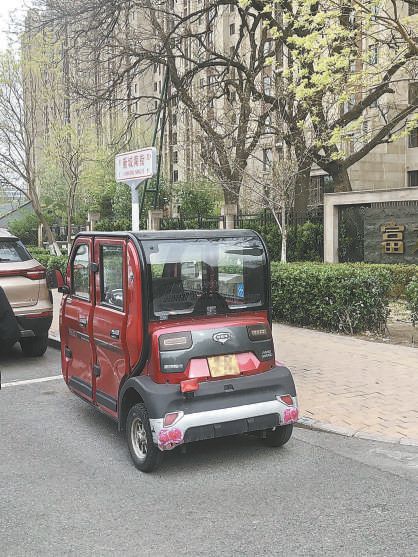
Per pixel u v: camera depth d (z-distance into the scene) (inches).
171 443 173.6
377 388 263.7
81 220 1457.9
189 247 189.3
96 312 209.0
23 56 884.6
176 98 820.0
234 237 198.7
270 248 713.6
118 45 696.4
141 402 191.3
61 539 141.3
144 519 151.0
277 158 818.8
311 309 402.6
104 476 180.4
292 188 653.3
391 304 501.0
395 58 415.2
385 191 595.2
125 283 188.7
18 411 252.4
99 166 1216.8
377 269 413.4
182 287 186.7
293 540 139.4
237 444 207.5
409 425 219.1
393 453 196.7
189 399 177.2
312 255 686.5
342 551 134.3
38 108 952.3
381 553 133.4
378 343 353.4
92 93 760.3
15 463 192.1
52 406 259.8
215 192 1180.5
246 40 1159.0
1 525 149.0
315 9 468.4
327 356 323.6
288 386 191.8
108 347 201.0
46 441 213.5
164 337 178.4
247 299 199.0
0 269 327.6
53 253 939.3
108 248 201.9
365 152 708.7
